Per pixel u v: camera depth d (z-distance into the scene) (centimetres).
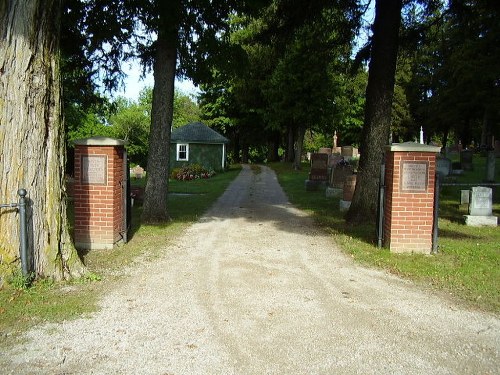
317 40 1455
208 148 3412
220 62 1148
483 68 2897
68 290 592
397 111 4853
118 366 405
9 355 422
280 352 436
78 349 436
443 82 4234
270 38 1298
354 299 585
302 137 3278
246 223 1154
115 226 851
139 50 1209
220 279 662
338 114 3139
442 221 1187
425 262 762
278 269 721
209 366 407
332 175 1755
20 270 578
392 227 834
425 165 821
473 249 854
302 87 2847
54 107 614
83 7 1064
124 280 648
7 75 571
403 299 587
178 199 1678
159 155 1121
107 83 1254
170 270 705
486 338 475
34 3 572
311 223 1160
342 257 803
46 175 607
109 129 4644
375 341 463
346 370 405
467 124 4447
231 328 488
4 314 505
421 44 1374
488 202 1137
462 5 1281
